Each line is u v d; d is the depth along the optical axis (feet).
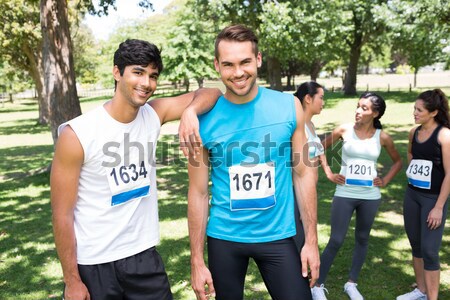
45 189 26.45
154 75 7.00
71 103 28.43
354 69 98.43
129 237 7.55
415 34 68.64
